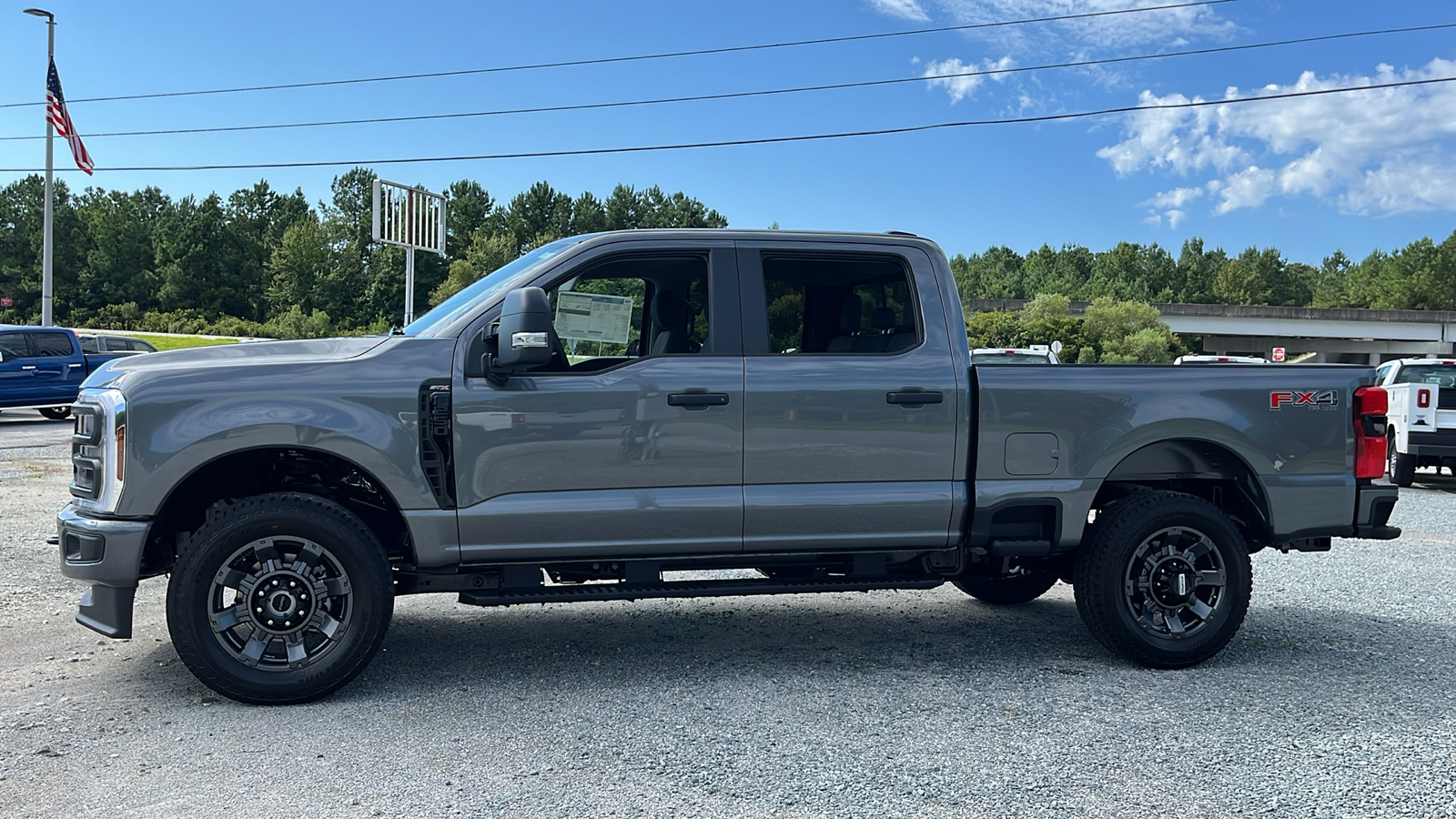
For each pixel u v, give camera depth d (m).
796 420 4.67
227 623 4.23
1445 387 14.42
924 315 4.93
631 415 4.52
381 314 107.81
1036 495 4.89
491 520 4.41
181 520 4.68
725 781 3.51
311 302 107.88
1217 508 5.03
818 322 4.96
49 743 3.83
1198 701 4.48
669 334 4.80
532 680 4.70
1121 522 4.92
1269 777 3.60
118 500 4.14
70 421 20.62
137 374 4.24
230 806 3.26
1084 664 5.05
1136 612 4.99
